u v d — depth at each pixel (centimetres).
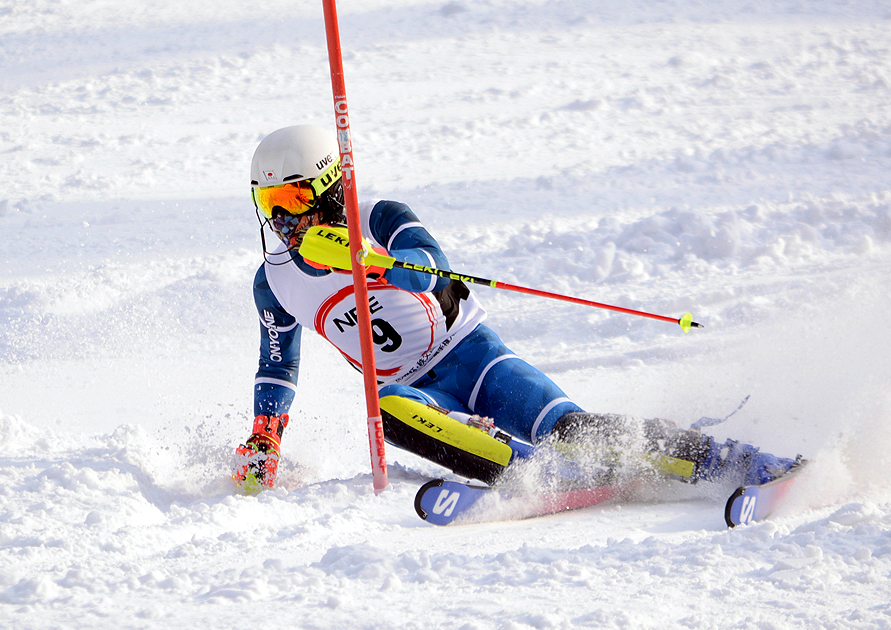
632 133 4709
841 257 2698
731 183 3644
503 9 8094
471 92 5825
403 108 5562
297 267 1201
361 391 1942
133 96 6312
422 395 1139
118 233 3597
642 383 1725
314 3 8925
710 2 8000
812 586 678
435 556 788
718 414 1330
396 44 7300
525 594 691
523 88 5806
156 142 5206
